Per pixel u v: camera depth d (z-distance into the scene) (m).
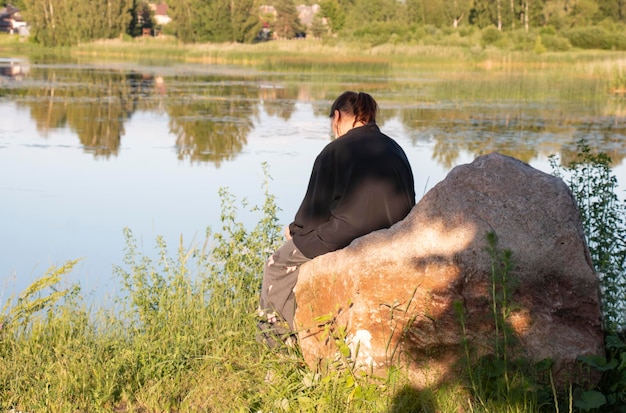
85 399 4.22
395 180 4.52
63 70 38.97
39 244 8.46
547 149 15.73
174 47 59.97
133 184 11.73
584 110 23.53
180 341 4.66
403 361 3.94
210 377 4.40
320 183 4.55
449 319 3.91
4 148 14.95
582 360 3.80
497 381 3.79
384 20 76.69
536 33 56.03
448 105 24.50
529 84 31.81
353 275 4.02
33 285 5.38
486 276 3.91
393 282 3.97
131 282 6.11
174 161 13.80
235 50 53.94
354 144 4.55
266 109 22.69
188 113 21.38
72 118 19.77
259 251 5.73
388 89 29.89
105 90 27.75
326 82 33.66
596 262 4.70
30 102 23.20
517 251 3.92
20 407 4.14
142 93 26.88
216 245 6.00
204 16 67.75
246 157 14.22
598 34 57.69
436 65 45.19
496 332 3.86
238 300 5.32
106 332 5.09
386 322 3.95
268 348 4.51
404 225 4.07
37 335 4.78
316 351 4.19
